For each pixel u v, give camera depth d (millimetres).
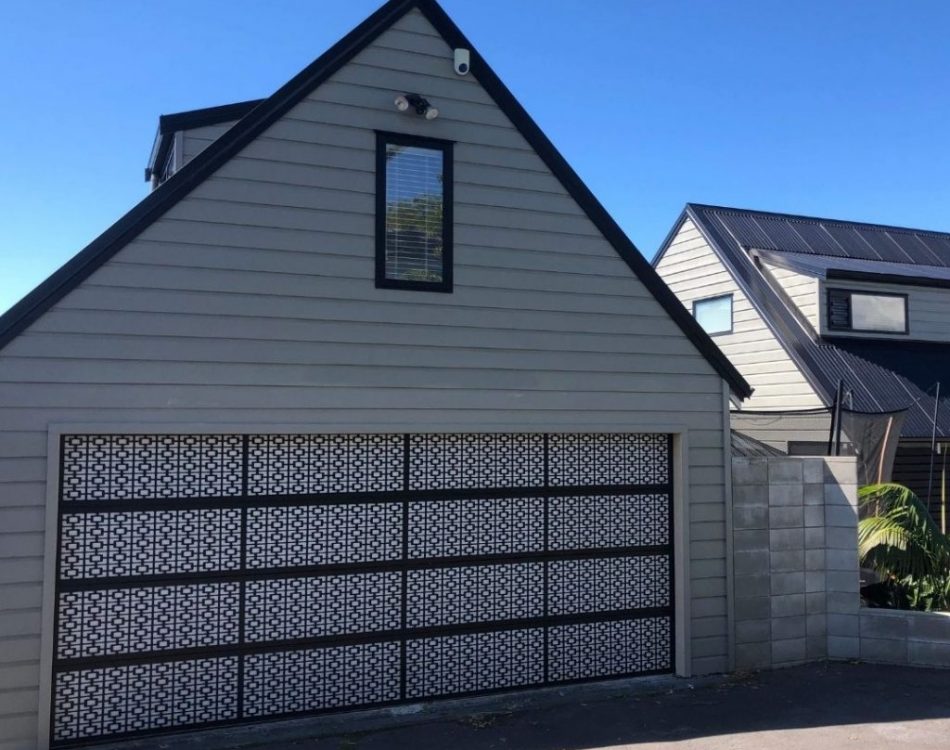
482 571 7473
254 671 6680
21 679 5961
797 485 8641
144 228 6438
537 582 7664
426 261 7363
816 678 8031
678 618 8086
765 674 8164
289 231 6879
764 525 8477
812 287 14320
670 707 7191
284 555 6805
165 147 9375
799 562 8602
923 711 7098
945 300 15539
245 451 6734
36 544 6051
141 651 6363
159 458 6496
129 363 6340
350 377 6988
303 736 6410
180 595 6492
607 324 7973
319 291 6941
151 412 6367
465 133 7570
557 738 6461
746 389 8477
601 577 7922
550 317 7754
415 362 7223
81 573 6246
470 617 7402
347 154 7121
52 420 6117
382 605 7098
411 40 7426
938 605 8836
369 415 7023
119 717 6293
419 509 7273
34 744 5965
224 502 6641
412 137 7363
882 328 14836
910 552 9039
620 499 8047
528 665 7602
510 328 7594
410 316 7234
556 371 7738
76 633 6211
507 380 7547
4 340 6027
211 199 6652
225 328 6629
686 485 8148
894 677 8055
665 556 8180
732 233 15906
